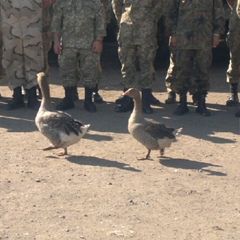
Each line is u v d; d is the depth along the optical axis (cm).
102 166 649
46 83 688
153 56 848
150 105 884
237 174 635
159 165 656
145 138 658
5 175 623
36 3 852
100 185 600
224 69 1156
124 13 844
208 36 825
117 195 578
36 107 870
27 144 716
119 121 817
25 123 802
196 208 555
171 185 603
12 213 539
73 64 852
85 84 854
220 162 668
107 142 728
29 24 854
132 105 866
